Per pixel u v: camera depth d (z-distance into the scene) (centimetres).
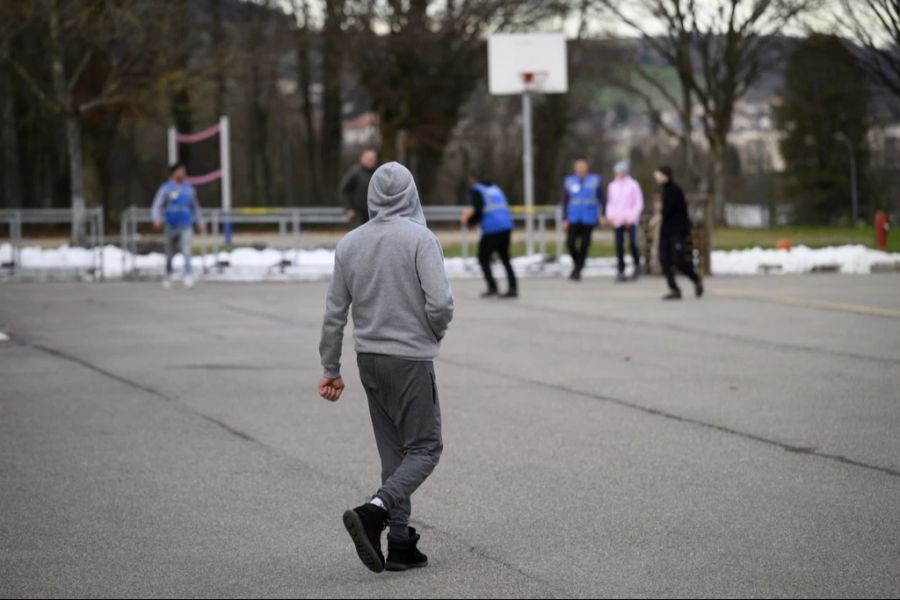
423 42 10338
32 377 2836
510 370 2920
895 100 8650
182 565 1430
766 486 1784
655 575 1368
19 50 9806
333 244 5719
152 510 1683
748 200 12794
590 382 2741
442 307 1401
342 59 10862
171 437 2175
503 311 4169
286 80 12294
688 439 2125
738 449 2041
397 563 1401
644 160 14475
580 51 12731
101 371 2922
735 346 3297
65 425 2288
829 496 1723
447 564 1427
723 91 10631
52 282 5547
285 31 10669
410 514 1498
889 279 5331
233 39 9931
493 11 10300
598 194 5325
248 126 13562
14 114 11044
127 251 5831
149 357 3150
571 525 1585
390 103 10838
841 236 7700
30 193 11456
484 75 11306
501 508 1675
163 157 13488
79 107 7781
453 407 2448
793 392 2586
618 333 3578
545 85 6781
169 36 8394
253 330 3703
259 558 1459
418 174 12062
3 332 3650
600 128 15112
